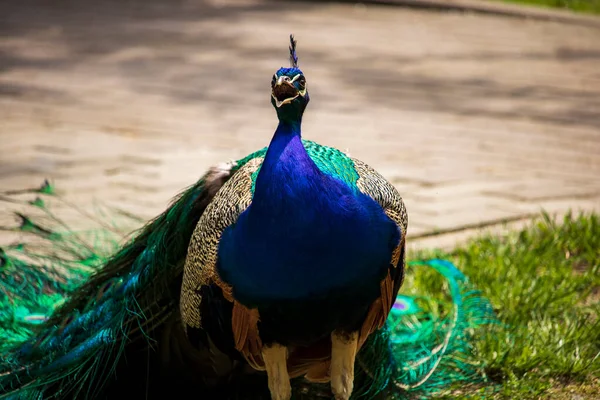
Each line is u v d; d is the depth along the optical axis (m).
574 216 10.99
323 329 5.58
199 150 13.72
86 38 23.41
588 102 17.86
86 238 9.41
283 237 5.25
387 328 6.79
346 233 5.30
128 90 17.80
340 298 5.42
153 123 15.31
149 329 6.60
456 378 7.21
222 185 6.45
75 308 7.02
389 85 18.91
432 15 29.09
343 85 18.77
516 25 27.98
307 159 5.36
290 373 6.16
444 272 8.36
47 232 8.43
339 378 5.77
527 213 11.14
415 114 16.48
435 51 23.00
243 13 28.19
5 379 6.63
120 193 11.48
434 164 13.30
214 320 5.77
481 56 22.59
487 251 9.63
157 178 12.20
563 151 14.23
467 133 15.23
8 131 14.51
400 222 5.79
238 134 14.72
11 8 28.09
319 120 15.80
